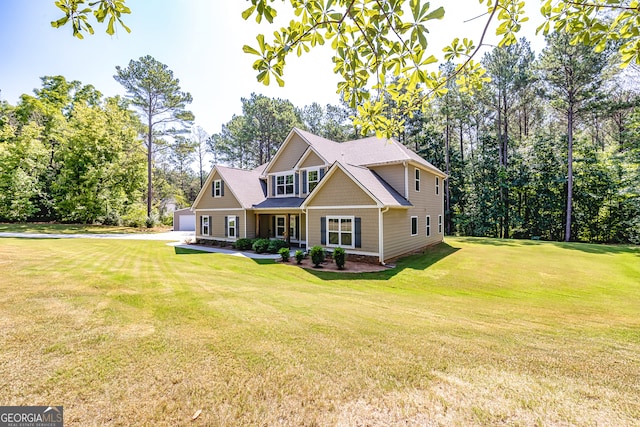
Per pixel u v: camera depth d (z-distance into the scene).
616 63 18.94
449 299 7.38
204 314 5.00
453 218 28.83
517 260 13.23
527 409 2.54
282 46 2.75
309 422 2.40
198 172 52.59
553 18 3.14
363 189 12.38
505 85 25.06
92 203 26.50
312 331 4.36
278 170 19.00
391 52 2.75
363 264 12.22
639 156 18.66
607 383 2.98
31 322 4.30
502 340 4.23
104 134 27.78
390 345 3.92
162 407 2.56
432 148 30.20
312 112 40.66
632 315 6.08
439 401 2.66
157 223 31.20
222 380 2.97
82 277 7.59
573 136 23.83
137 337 3.94
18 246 13.93
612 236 22.09
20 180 26.70
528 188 25.00
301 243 17.58
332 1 2.55
